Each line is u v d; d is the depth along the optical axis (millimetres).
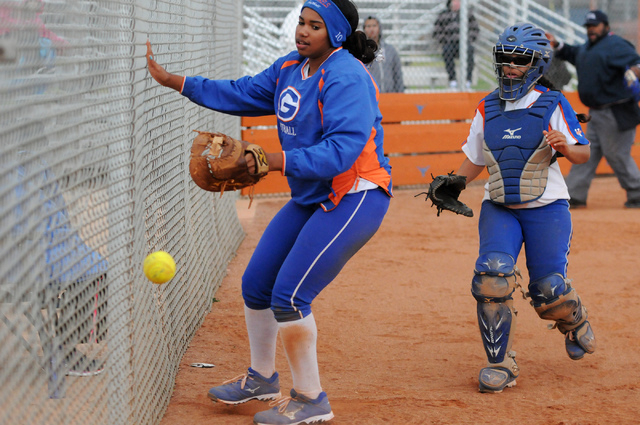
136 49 12102
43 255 8047
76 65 9039
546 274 14688
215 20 24312
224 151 10562
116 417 10414
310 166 10852
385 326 19344
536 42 14352
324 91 11391
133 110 11844
